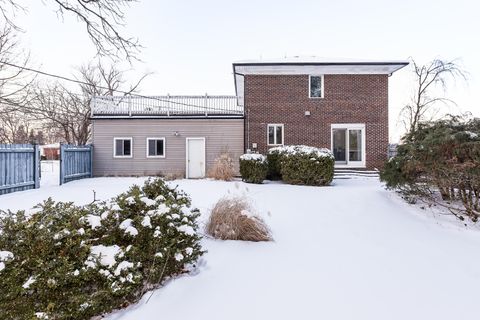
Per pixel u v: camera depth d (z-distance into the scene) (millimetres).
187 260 3998
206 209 7195
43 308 2691
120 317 3027
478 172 6727
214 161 16953
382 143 18078
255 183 14141
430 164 7586
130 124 18078
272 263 4566
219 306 3303
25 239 2953
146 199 4051
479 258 4949
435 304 3434
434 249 5387
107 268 3047
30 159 12289
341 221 7102
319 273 4238
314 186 13133
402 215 7664
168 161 18094
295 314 3168
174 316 3084
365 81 18203
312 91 18375
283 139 18172
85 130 30938
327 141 18172
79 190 11664
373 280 4047
